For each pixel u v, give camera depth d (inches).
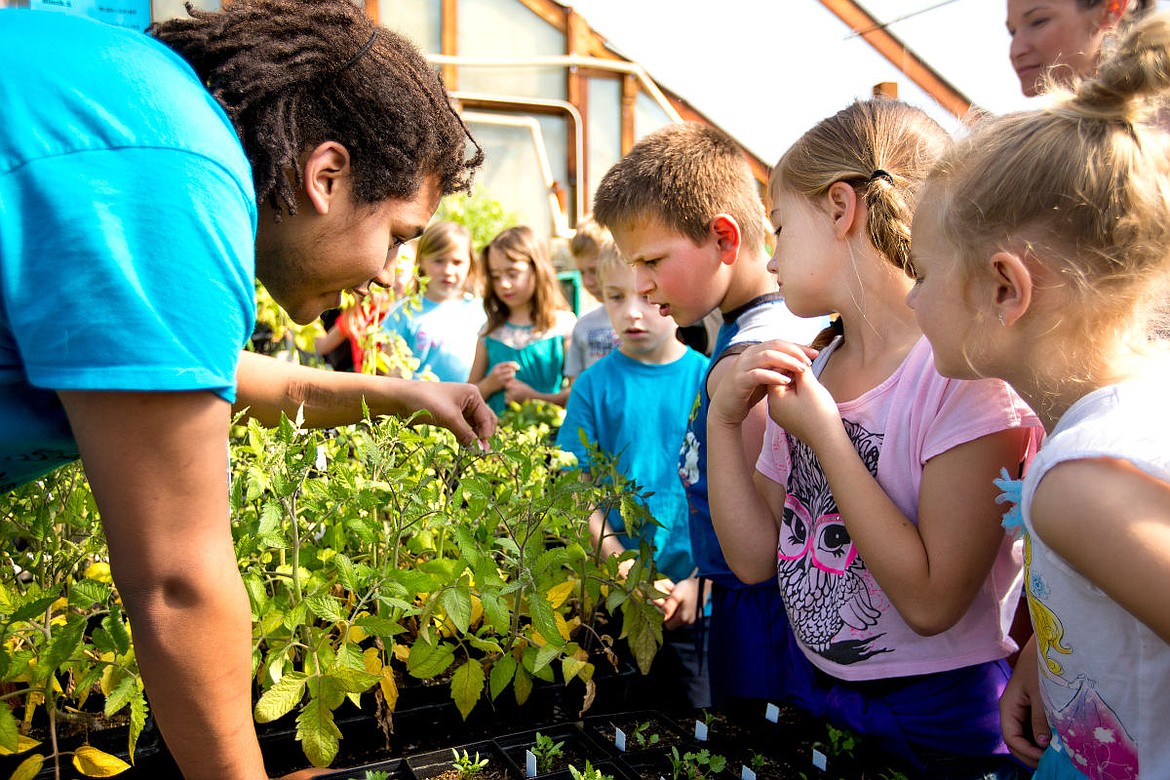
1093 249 32.2
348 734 55.5
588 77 284.0
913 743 48.4
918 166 47.1
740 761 50.9
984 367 36.0
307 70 36.9
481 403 66.2
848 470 45.5
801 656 57.2
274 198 37.8
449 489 64.7
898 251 46.6
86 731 52.2
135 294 29.9
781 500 56.6
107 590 47.4
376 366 127.0
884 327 48.9
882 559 44.2
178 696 32.4
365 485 60.1
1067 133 32.9
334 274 41.0
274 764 54.4
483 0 269.7
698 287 64.8
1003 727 47.6
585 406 102.3
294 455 55.1
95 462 30.9
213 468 32.3
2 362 32.8
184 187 30.9
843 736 50.8
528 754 48.6
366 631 52.5
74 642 46.2
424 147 40.3
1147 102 33.1
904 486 47.0
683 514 94.3
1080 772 37.5
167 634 31.8
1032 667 46.7
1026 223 33.0
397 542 57.1
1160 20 33.3
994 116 37.2
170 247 30.5
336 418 63.1
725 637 65.7
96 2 75.3
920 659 48.2
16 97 30.5
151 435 30.7
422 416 63.5
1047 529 31.9
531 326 170.2
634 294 99.7
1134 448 30.2
